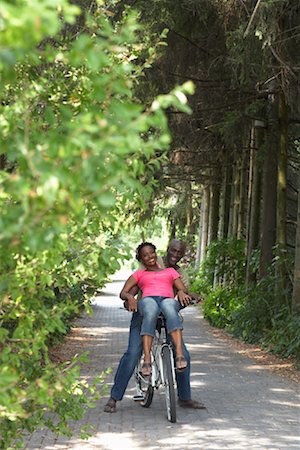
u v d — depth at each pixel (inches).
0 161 324.8
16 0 155.0
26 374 282.0
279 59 818.8
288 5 836.0
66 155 157.8
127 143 156.3
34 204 155.3
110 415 520.1
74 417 317.4
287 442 453.4
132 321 531.5
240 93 1110.4
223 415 530.6
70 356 869.2
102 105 261.1
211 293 1551.4
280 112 1085.8
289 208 1549.0
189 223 2436.0
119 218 300.7
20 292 253.3
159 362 512.4
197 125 1247.5
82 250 293.3
